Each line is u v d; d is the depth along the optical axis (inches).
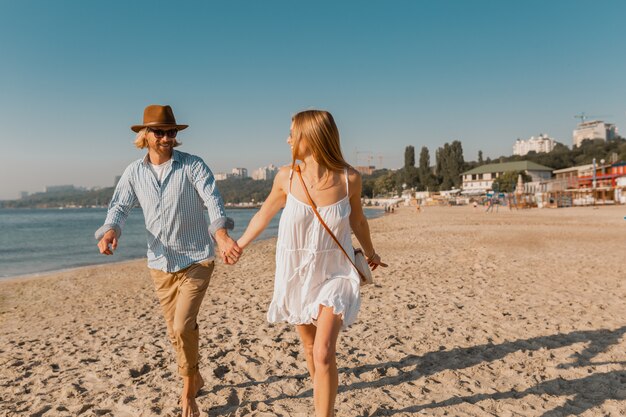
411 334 207.2
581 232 832.9
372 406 132.5
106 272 590.2
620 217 1323.8
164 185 120.6
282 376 158.2
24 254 940.0
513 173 4266.7
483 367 164.1
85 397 147.0
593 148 5157.5
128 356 192.1
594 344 188.1
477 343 192.5
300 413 129.0
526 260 474.3
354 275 105.3
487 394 140.8
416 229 1088.8
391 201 4753.9
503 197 3218.5
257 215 110.0
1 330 286.5
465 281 357.7
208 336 213.6
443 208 3248.0
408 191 5462.6
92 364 183.8
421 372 159.8
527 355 175.9
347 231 105.9
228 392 144.1
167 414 129.5
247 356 181.8
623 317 233.3
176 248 121.6
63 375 171.8
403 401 136.3
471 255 533.6
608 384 146.4
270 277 435.5
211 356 181.0
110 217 121.0
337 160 102.2
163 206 120.0
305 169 103.7
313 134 100.0
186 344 121.4
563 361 169.0
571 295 294.0
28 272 650.8
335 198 102.2
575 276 369.7
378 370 159.6
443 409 130.5
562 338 197.9
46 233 1732.3
